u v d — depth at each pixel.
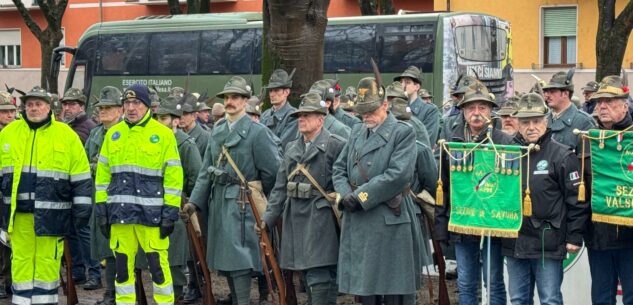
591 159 8.99
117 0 45.66
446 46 24.47
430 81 24.48
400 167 9.19
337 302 11.98
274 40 13.67
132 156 10.21
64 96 13.62
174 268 11.43
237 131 10.63
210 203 10.79
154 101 13.40
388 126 9.36
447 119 12.33
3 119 12.42
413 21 24.77
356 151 9.45
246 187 10.56
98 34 29.47
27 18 31.23
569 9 36.12
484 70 25.52
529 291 9.12
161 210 10.22
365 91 9.35
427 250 10.70
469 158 9.16
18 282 10.49
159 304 10.31
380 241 9.31
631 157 8.82
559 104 10.62
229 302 12.16
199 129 12.67
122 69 29.06
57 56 29.70
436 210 9.55
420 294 12.09
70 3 46.31
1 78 47.75
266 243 10.24
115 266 11.18
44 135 10.45
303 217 9.94
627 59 34.59
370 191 9.16
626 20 23.00
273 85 12.25
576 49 36.03
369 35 25.17
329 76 25.56
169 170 10.26
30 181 10.41
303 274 10.23
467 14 25.22
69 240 13.20
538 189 8.77
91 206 10.59
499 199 8.99
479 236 9.38
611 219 8.89
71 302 11.56
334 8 41.16
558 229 8.74
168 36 28.41
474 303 9.55
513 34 37.09
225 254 10.55
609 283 9.38
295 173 9.98
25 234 10.48
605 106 9.09
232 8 43.50
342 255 9.52
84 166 10.52
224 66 27.47
